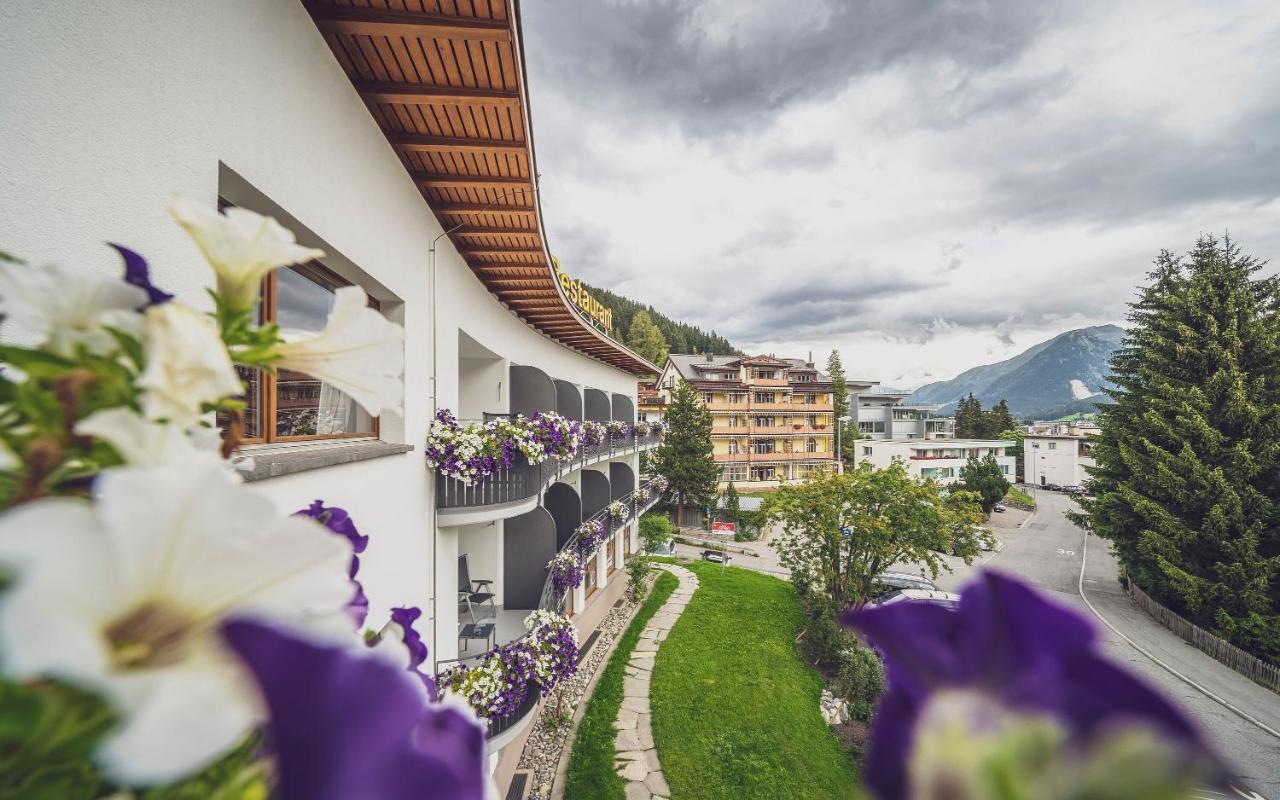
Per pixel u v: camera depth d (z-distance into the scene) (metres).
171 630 0.35
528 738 9.61
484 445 5.91
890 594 16.30
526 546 9.33
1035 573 24.91
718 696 11.24
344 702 0.34
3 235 1.67
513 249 7.23
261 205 3.08
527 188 5.62
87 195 1.93
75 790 0.33
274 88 3.05
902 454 45.66
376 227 4.48
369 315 0.67
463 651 7.71
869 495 16.23
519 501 6.80
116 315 0.52
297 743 0.33
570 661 6.55
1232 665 15.27
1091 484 21.80
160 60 2.25
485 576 9.33
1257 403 17.38
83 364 0.52
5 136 1.68
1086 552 29.25
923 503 16.20
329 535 0.40
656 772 8.75
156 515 0.36
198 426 0.62
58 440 0.49
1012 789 0.25
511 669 5.75
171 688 0.32
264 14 2.96
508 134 4.87
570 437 7.43
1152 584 18.73
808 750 9.77
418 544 5.38
